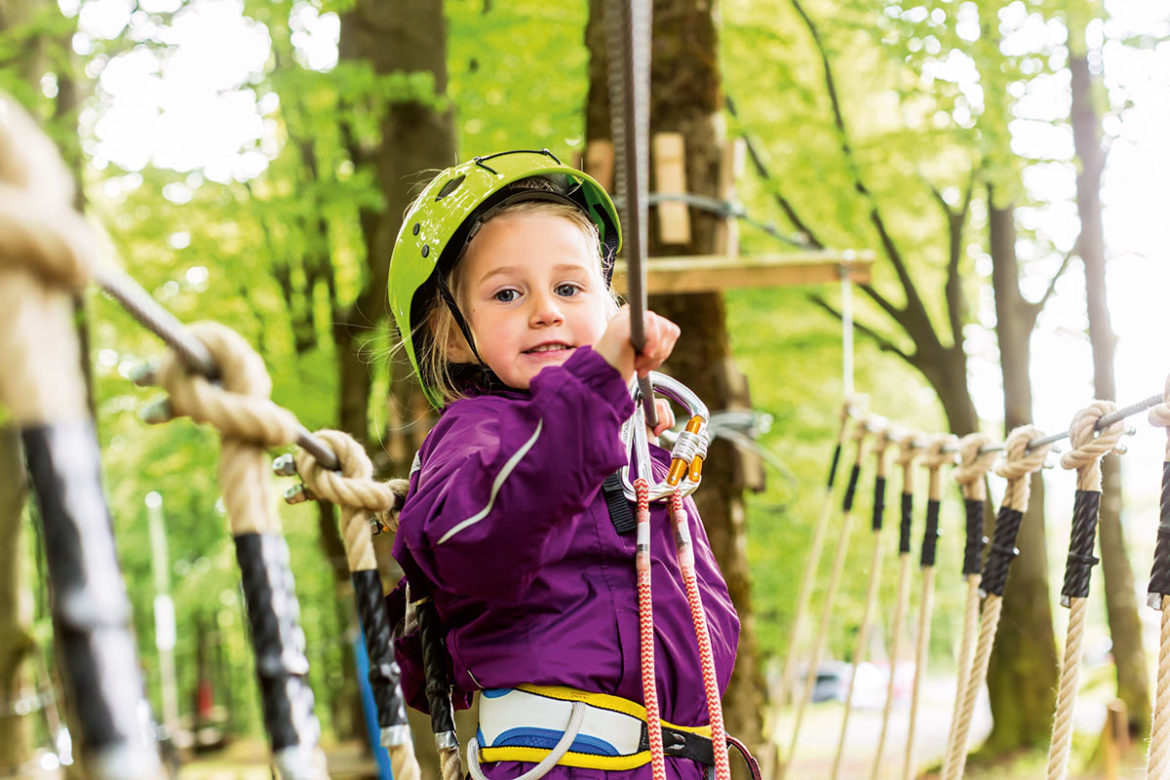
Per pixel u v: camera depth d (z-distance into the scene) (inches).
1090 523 75.8
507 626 66.2
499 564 57.7
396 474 218.5
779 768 183.5
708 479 198.2
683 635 67.1
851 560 699.4
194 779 584.1
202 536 847.7
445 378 79.8
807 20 522.3
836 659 1061.1
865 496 689.6
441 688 72.3
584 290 71.8
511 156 74.4
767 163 554.9
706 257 192.4
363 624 58.2
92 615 28.0
